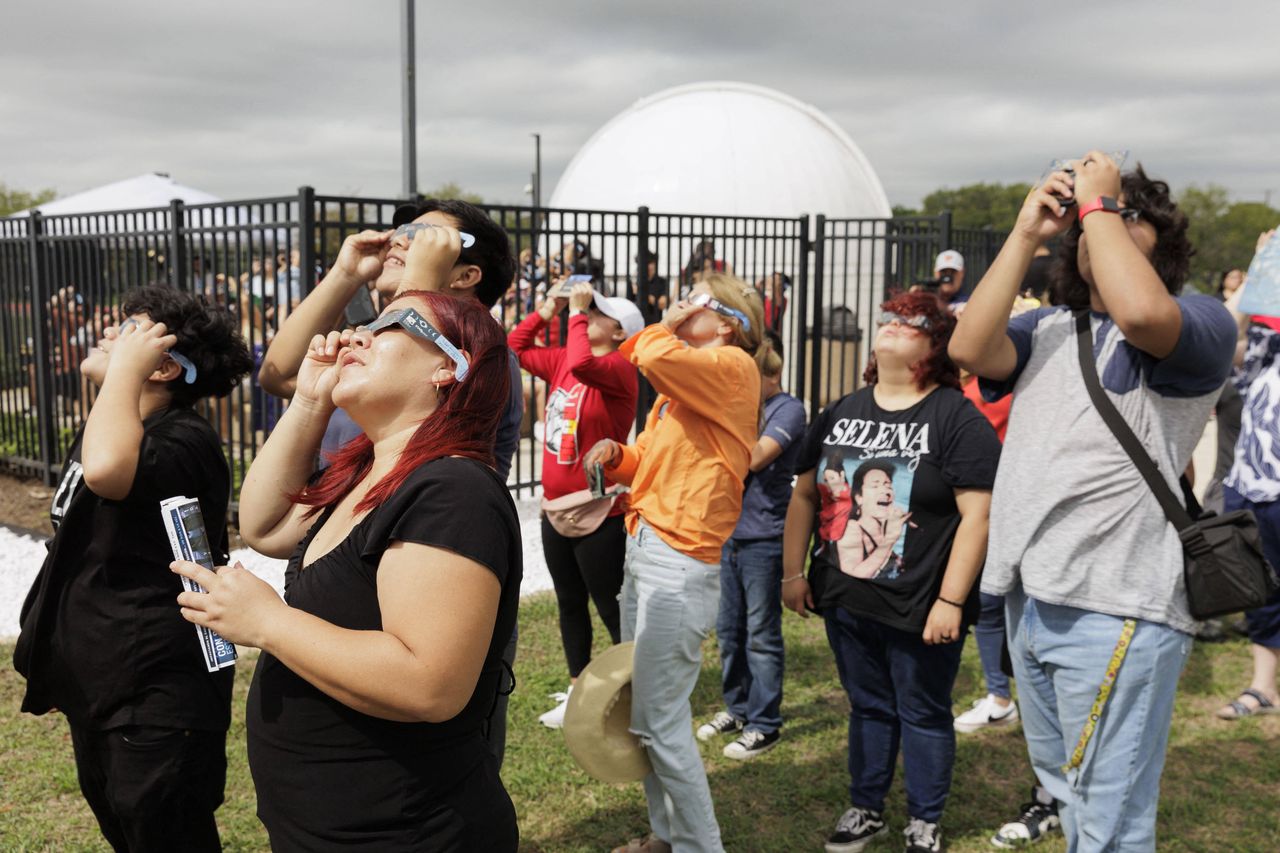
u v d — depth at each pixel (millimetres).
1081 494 2355
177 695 2254
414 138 9250
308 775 1562
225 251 6746
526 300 8000
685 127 15406
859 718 3305
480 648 1500
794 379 11297
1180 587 2328
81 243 7855
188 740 2273
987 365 2500
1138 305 2154
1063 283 2523
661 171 15047
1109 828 2404
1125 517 2328
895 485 3047
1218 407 5797
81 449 2402
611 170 15617
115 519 2205
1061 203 2326
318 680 1459
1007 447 2551
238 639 1496
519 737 4043
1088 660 2375
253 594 1505
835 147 16188
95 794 2387
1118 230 2240
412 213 2627
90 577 2221
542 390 9773
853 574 3117
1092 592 2350
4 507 7750
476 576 1488
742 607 4066
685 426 2834
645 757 2939
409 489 1513
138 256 7352
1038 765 2705
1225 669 4969
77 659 2227
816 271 10008
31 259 8180
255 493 1939
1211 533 2279
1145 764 2398
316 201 6254
